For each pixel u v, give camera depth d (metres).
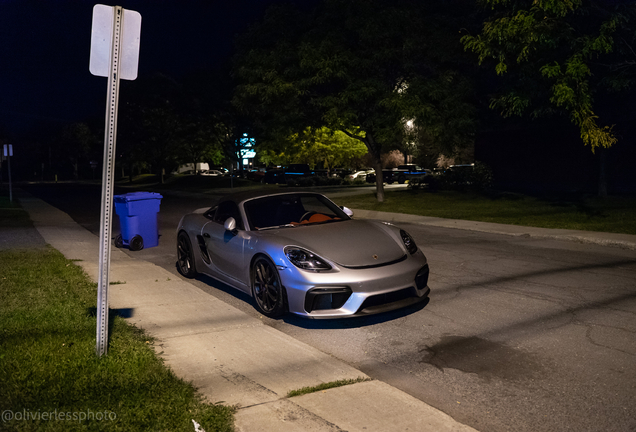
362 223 6.32
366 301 5.04
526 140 28.27
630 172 23.31
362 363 4.33
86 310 5.44
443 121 17.61
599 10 12.15
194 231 7.36
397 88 18.27
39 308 5.45
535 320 5.37
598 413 3.36
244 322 5.26
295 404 3.37
